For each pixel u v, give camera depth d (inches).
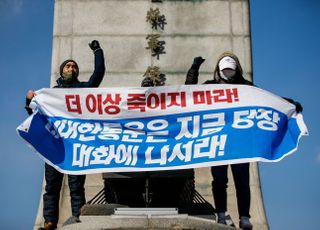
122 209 335.3
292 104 370.6
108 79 482.9
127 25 494.3
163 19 494.9
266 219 437.7
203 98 370.6
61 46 489.4
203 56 489.1
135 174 383.6
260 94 370.6
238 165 356.5
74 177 359.6
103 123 367.6
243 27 495.5
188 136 363.3
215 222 326.3
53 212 356.8
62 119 367.2
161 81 482.6
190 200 402.9
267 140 360.8
